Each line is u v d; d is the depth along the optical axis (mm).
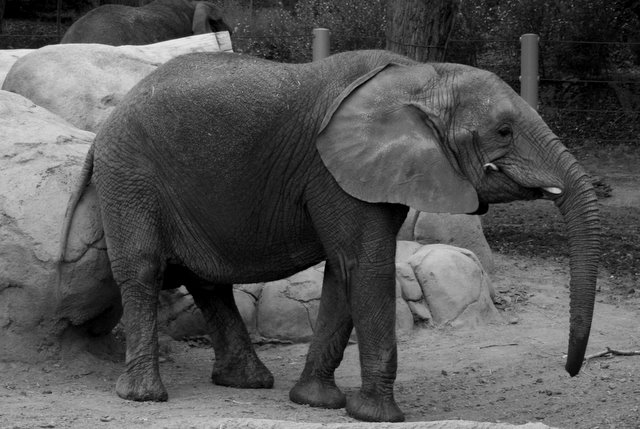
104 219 11227
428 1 18734
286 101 10562
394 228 10422
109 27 23578
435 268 14883
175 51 16828
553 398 11594
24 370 11516
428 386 12125
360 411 10375
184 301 13961
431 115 10211
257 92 10617
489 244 19422
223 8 33156
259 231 10836
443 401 11523
